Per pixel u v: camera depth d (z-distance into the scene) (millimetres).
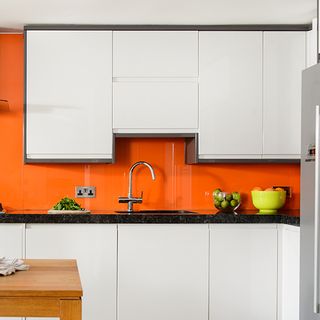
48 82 5078
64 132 5086
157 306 4730
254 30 5180
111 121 5109
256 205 5223
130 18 4980
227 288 4750
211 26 5160
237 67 5164
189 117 5141
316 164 3738
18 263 2844
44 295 2316
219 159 5168
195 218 4727
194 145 5160
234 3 4641
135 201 5336
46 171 5398
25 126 5074
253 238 4762
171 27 5141
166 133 5145
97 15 4898
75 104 5090
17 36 5371
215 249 4750
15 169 5375
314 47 5074
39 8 4715
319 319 3756
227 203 5184
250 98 5164
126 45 5125
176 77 5141
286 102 5188
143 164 5391
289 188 5492
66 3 4609
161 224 4734
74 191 5414
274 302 4773
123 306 4715
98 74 5105
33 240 4684
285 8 4766
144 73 5121
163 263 4734
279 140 5180
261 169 5523
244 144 5156
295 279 4461
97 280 4707
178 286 4734
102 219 4695
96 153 5109
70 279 2561
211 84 5148
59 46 5090
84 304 4695
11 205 5367
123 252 4719
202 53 5152
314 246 3799
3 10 4754
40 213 4777
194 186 5504
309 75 3949
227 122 5156
